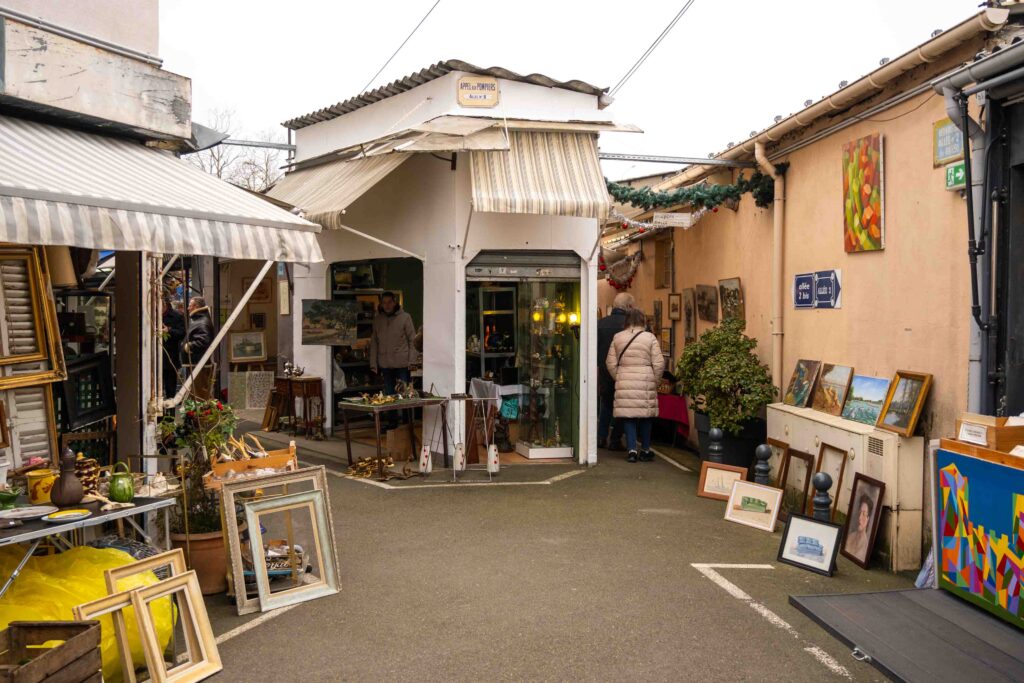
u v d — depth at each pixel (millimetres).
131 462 6754
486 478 10000
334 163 12297
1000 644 4961
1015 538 5047
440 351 10602
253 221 5746
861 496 6992
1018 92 5668
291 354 16203
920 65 6945
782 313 9742
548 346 11383
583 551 7070
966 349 6457
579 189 9656
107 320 7621
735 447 9773
